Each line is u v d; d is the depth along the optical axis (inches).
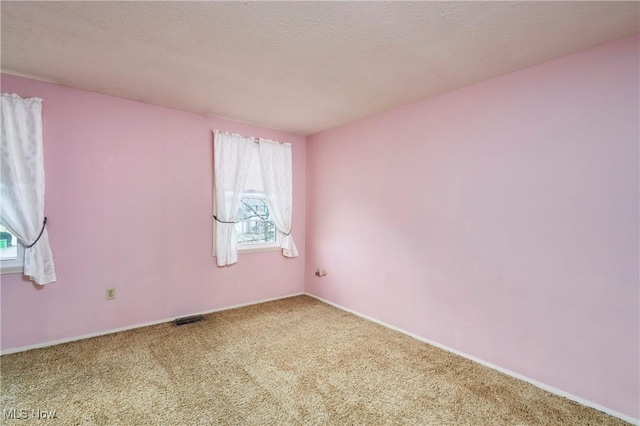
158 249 123.4
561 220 80.4
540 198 84.0
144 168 119.6
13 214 94.3
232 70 90.4
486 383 84.9
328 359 96.8
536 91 84.7
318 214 161.6
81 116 106.7
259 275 153.6
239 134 142.1
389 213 124.9
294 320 130.2
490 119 94.2
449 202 104.6
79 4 61.1
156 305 123.6
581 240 77.3
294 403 74.9
